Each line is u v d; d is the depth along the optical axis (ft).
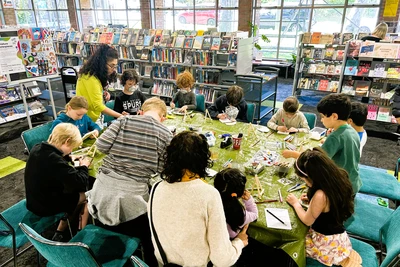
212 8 31.42
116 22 36.68
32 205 5.91
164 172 3.46
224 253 3.38
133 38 19.39
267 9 30.12
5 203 9.62
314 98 22.80
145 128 5.21
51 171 5.64
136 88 11.19
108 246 5.41
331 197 4.60
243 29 28.81
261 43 31.91
